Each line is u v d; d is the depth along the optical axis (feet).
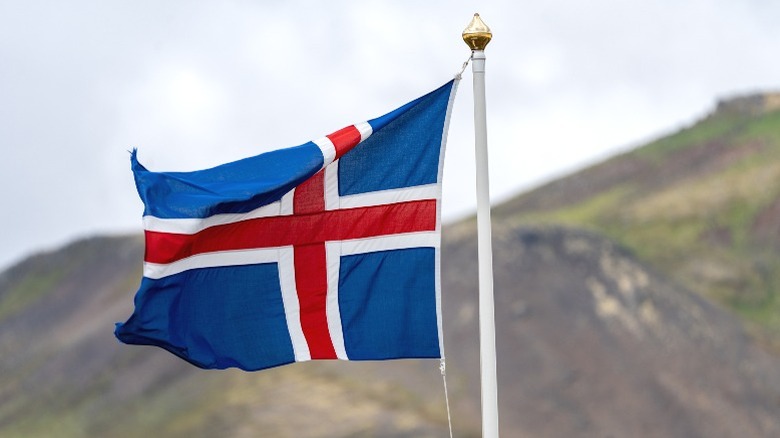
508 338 605.73
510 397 556.10
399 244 87.81
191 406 600.39
